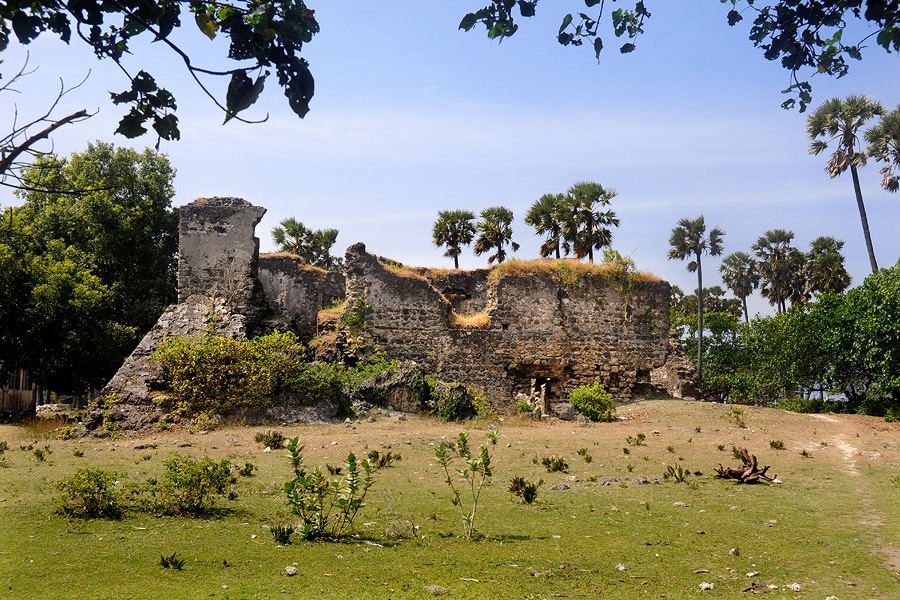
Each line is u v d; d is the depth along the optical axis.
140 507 9.57
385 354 24.67
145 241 34.50
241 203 24.67
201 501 9.61
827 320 26.98
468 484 11.74
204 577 6.79
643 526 9.12
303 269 30.34
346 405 20.89
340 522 8.95
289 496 8.39
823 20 4.73
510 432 18.73
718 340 42.94
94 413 19.12
